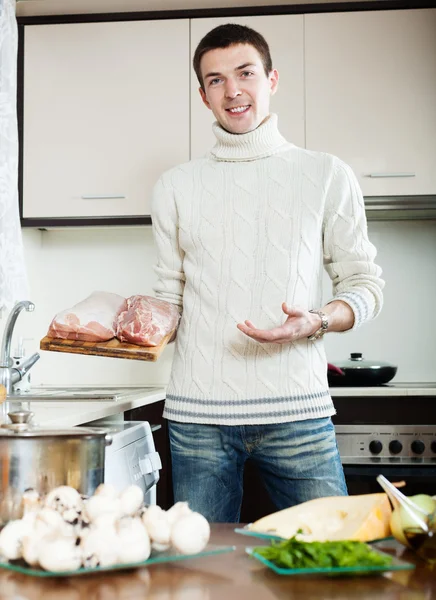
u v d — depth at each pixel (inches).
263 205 66.6
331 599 25.7
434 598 25.7
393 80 113.4
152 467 74.9
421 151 112.7
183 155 115.6
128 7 116.6
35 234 127.2
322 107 113.7
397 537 31.4
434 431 104.0
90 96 117.2
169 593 26.4
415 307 125.5
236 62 66.5
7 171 101.5
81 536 28.5
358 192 67.8
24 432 35.8
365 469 102.4
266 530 32.5
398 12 113.6
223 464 64.9
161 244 71.2
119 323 64.0
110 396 82.1
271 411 63.2
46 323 129.0
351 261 66.7
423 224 126.3
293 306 59.7
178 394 66.2
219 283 65.9
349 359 114.4
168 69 116.3
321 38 114.2
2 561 29.7
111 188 116.3
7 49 102.5
